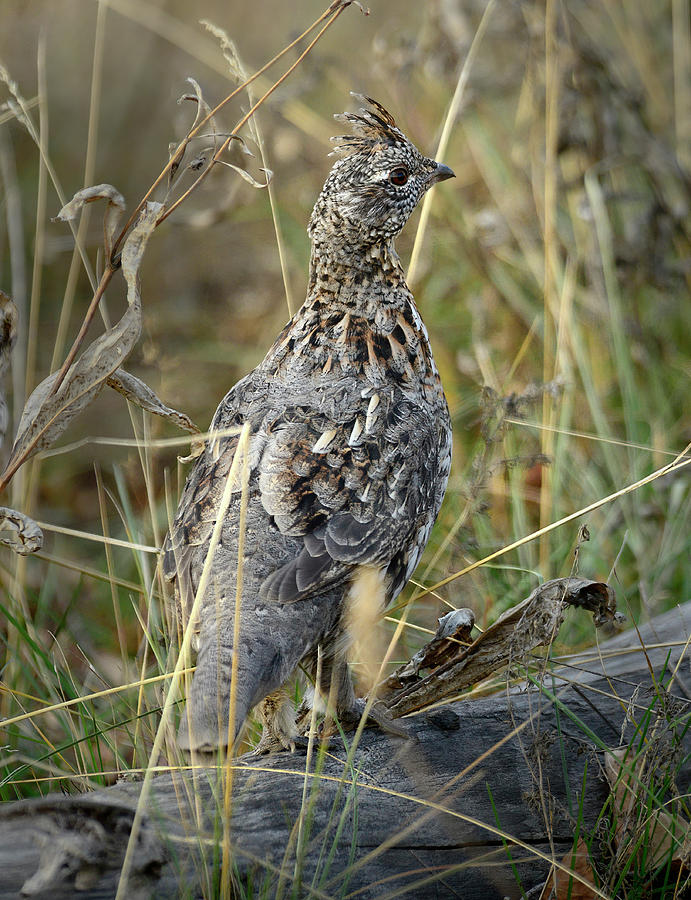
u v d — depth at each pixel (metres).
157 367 10.79
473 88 12.80
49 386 6.78
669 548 9.75
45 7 15.75
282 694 6.83
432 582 9.83
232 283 13.71
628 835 6.04
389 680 7.21
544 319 11.61
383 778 6.41
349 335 7.65
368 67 15.24
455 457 10.90
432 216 12.89
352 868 5.63
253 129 7.97
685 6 14.04
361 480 6.87
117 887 5.22
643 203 12.89
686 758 6.46
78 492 11.92
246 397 7.48
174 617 6.89
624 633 8.09
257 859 5.50
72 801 5.32
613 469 10.34
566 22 12.26
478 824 5.75
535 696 7.12
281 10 17.91
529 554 9.47
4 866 5.17
